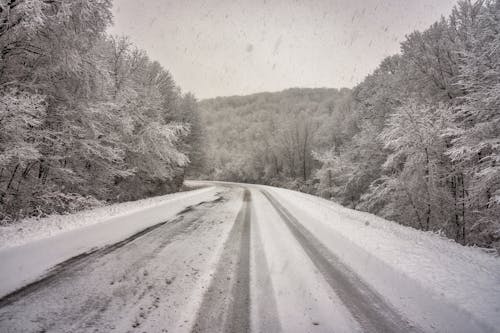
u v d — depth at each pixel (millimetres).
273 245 5035
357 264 4098
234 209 9805
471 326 2523
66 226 5367
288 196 15977
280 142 41875
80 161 10258
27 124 7250
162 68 22391
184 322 2416
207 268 3750
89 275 3289
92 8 7676
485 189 9188
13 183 7984
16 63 7699
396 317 2666
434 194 11023
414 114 11055
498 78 8281
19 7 6078
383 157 16734
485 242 9992
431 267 3859
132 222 6422
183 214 8180
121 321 2373
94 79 9188
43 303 2578
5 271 3172
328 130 35000
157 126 14180
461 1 11828
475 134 8852
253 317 2549
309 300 2938
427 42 13367
